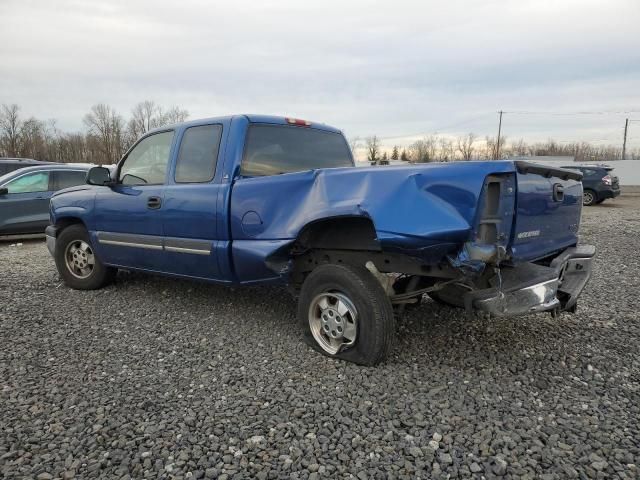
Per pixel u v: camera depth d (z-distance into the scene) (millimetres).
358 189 3359
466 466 2393
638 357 3750
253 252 3920
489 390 3188
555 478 2293
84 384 3301
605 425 2746
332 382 3301
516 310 3133
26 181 10477
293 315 4805
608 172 20203
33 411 2922
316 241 3902
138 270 5207
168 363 3664
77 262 5910
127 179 5258
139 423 2785
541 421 2797
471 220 2910
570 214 4004
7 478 2289
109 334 4309
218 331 4367
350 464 2414
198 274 4539
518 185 3066
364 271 3527
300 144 4809
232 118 4352
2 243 10797
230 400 3064
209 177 4348
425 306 5086
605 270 7059
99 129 70062
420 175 3102
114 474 2330
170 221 4609
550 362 3650
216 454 2484
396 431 2699
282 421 2805
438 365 3578
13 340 4137
